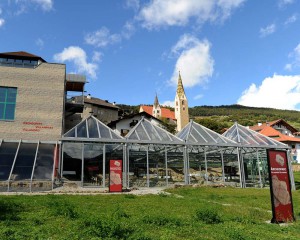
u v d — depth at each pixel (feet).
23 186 65.41
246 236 24.38
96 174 87.76
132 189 73.00
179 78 367.66
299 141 218.79
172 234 24.41
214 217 31.45
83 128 82.12
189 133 94.99
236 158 108.58
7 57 113.60
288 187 36.11
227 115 593.01
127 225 26.22
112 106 240.53
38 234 22.80
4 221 27.40
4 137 83.51
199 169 110.52
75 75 129.39
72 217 31.01
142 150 89.81
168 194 62.03
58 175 75.41
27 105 88.38
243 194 64.39
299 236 26.45
